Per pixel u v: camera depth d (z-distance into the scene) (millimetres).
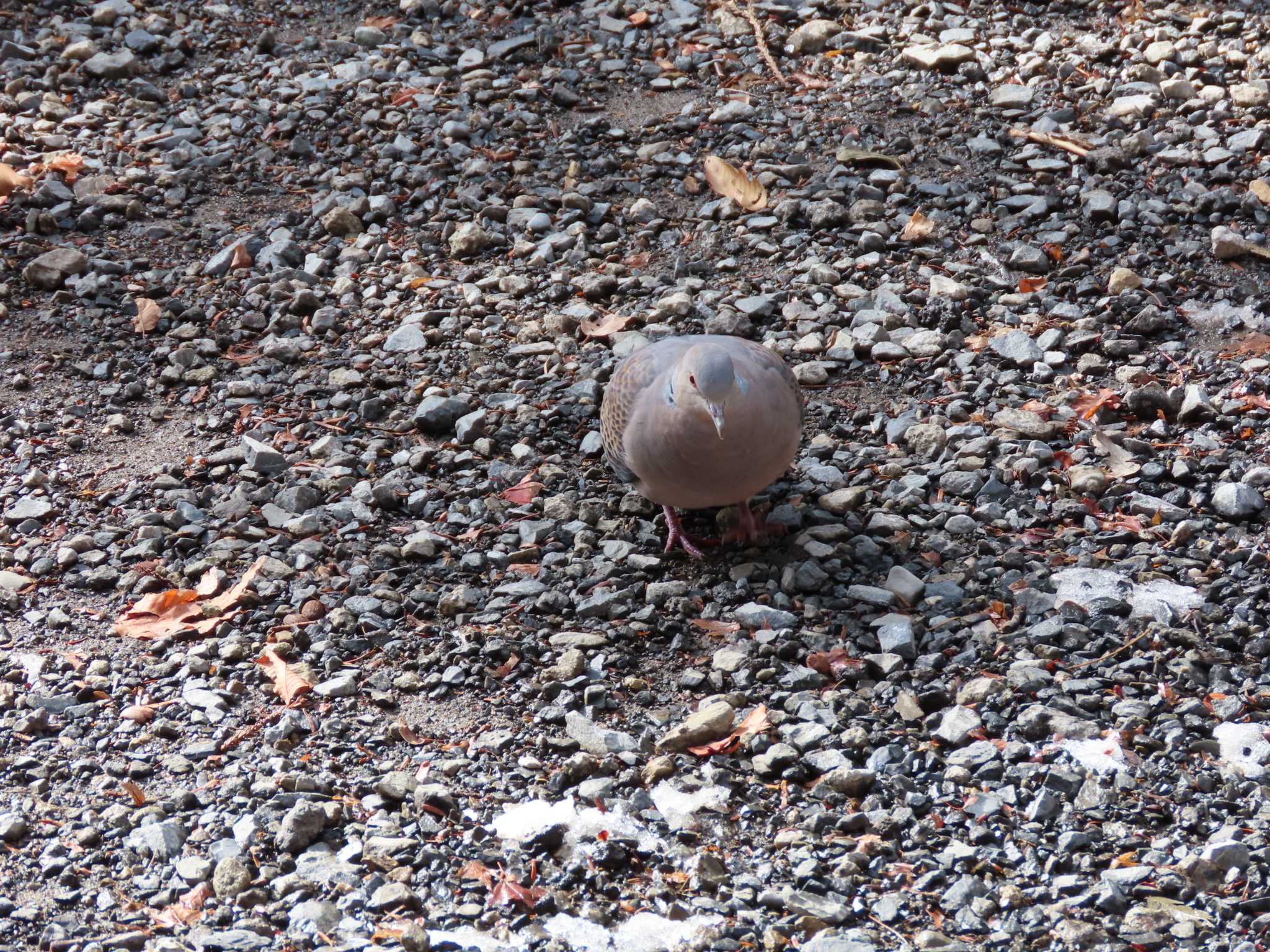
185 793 5605
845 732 5863
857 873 5129
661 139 11562
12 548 7336
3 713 6113
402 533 7453
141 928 4945
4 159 11281
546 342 9102
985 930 4848
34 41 13336
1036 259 9547
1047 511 7363
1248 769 5547
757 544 7277
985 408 8273
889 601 6727
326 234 10469
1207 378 8445
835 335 8953
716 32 13125
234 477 7922
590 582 6969
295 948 4812
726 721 5906
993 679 6105
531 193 10828
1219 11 12797
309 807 5383
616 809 5496
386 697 6184
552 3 13773
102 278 9742
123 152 11500
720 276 9781
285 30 13703
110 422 8398
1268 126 10820
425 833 5391
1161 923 4816
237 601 6828
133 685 6312
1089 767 5594
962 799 5492
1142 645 6328
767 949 4809
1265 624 6406
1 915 5000
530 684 6289
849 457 7938
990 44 12516
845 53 12727
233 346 9250
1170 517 7258
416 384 8719
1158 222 9930
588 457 8094
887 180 10602
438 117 11953
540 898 5039
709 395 6211
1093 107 11398
